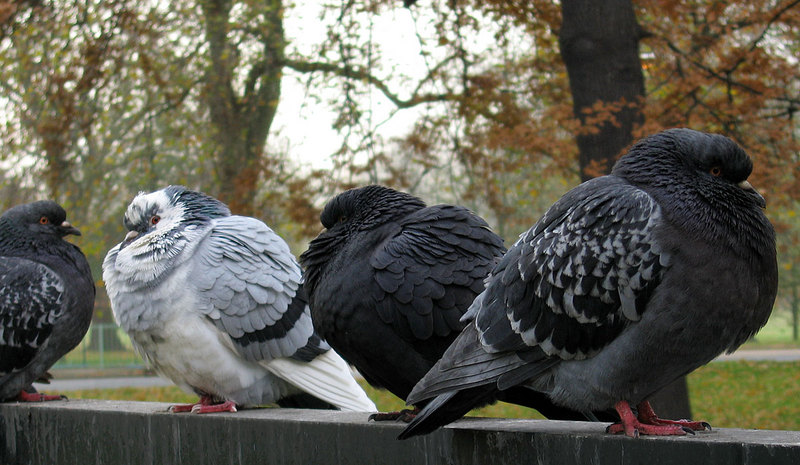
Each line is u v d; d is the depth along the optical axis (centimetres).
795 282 2919
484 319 296
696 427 290
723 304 267
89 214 1619
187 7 1354
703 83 873
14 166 1353
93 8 1212
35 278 530
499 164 1159
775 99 880
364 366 389
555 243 283
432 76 1170
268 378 473
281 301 461
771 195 867
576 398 291
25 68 1270
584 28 852
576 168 1107
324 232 404
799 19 838
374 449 335
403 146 1200
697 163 280
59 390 1730
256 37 1417
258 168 1238
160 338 452
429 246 373
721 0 850
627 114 840
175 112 1496
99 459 449
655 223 271
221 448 389
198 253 454
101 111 1304
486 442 304
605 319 275
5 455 514
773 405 1232
